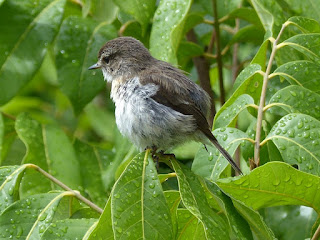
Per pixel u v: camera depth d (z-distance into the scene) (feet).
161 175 25.20
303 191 25.11
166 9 31.60
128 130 33.09
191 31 43.45
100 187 35.53
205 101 34.12
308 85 28.60
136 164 23.27
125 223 21.79
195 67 45.06
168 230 21.94
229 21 43.62
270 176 24.75
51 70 43.73
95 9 34.30
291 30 31.63
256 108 27.86
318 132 26.45
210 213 22.88
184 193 22.67
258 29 37.32
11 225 25.14
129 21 38.93
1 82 31.14
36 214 25.40
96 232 22.17
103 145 40.04
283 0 35.63
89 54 32.30
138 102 32.68
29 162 32.91
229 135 27.89
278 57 30.94
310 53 29.04
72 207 27.30
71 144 33.83
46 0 32.27
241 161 37.40
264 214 33.30
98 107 42.57
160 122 32.27
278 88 34.09
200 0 37.93
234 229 23.08
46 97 44.24
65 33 32.45
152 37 31.48
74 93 31.73
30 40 31.60
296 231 32.32
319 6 32.78
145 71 34.45
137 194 22.45
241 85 28.60
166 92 32.60
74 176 33.14
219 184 24.97
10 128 37.22
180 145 33.65
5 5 31.68
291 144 26.32
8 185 26.17
